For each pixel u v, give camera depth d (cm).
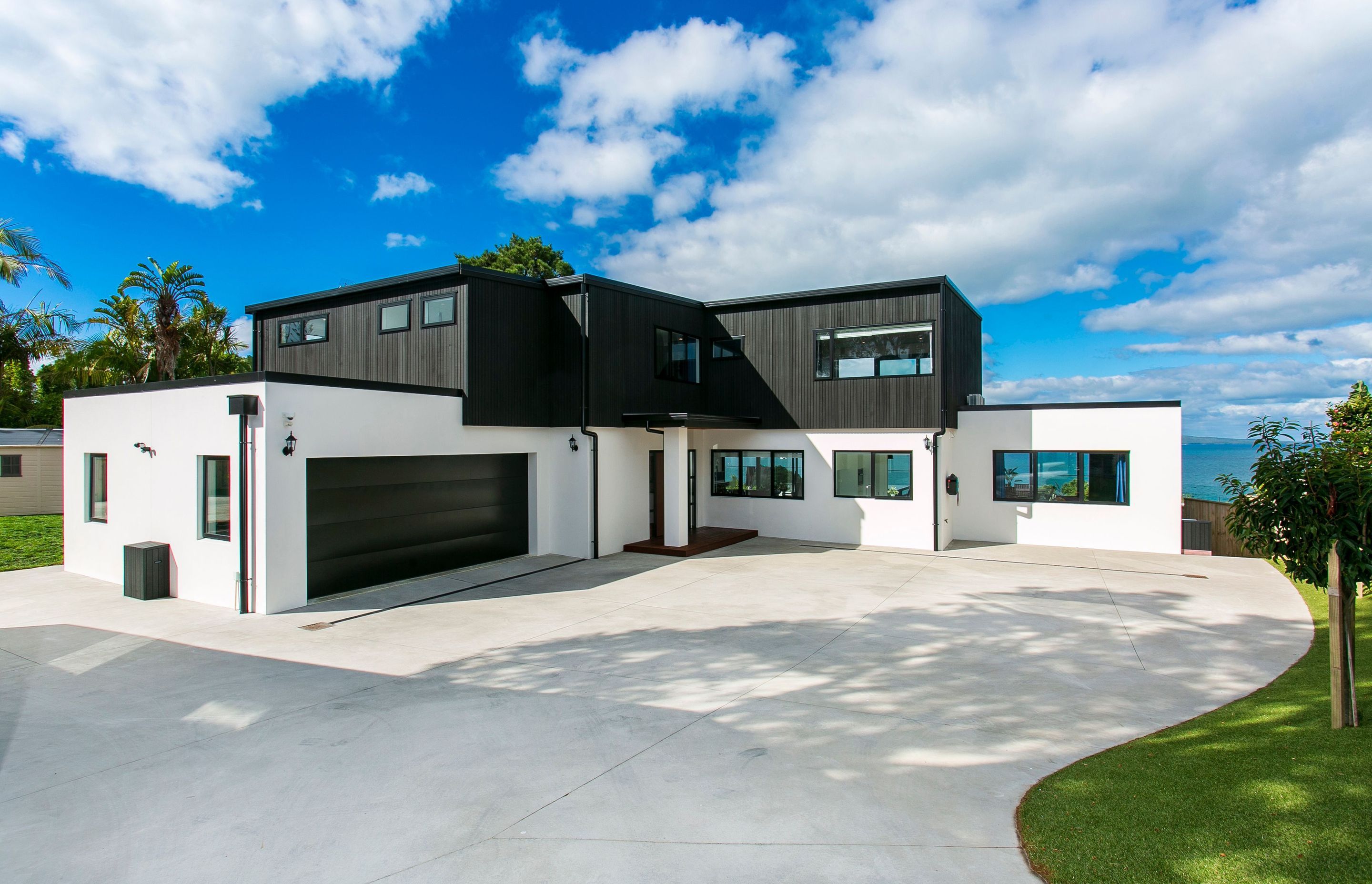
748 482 1638
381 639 774
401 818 376
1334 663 454
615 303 1373
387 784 419
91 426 1155
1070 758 452
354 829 364
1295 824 321
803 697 578
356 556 1024
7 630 814
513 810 384
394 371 1294
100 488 1163
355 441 995
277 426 890
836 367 1516
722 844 346
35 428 2717
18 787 421
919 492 1430
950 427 1470
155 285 2362
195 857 338
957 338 1560
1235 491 530
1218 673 639
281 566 898
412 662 687
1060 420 1486
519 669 662
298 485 918
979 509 1561
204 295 2477
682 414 1300
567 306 1325
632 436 1438
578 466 1327
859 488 1501
